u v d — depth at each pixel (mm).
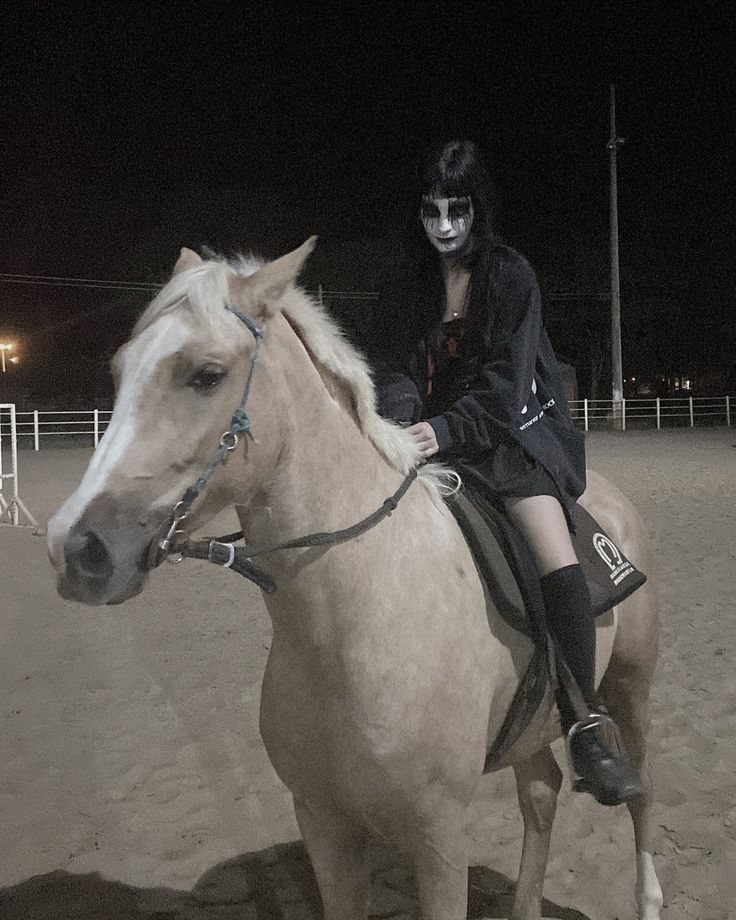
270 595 2102
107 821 3697
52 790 3939
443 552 2283
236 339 1871
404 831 2184
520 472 2482
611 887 3217
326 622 2068
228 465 1884
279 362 1975
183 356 1823
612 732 2479
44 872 3361
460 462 2592
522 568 2457
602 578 2611
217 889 3273
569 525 2566
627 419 30500
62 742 4406
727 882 3199
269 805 3832
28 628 6273
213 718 4688
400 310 2766
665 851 3400
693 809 3678
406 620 2125
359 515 2131
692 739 4301
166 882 3316
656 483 13328
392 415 2664
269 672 2250
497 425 2428
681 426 28766
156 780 4023
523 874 2848
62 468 16641
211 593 7207
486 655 2283
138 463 1800
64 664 5531
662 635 5875
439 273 2742
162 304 1895
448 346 2715
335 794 2145
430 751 2127
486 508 2543
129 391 1833
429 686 2121
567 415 2742
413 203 2697
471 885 3270
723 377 42250
